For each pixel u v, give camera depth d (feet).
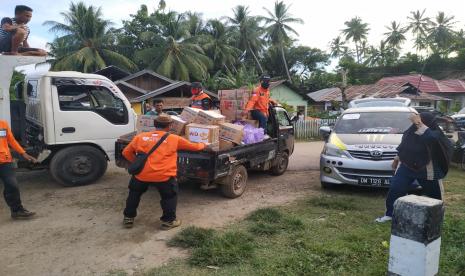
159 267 13.35
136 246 15.31
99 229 17.26
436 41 185.98
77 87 24.89
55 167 24.26
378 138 23.18
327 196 22.41
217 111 25.64
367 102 43.37
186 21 128.57
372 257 13.67
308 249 14.51
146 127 22.56
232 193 22.04
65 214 19.40
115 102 26.40
